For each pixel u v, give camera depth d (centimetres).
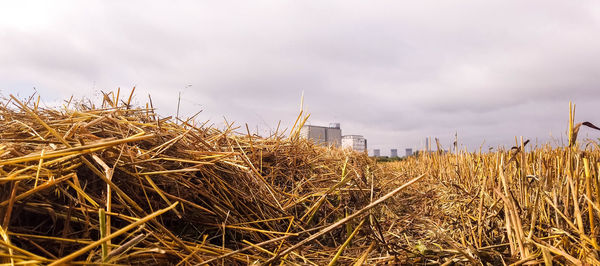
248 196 250
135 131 229
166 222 203
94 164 180
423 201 374
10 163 134
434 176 515
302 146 421
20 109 226
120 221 174
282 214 260
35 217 156
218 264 171
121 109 262
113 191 180
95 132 210
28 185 153
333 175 383
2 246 113
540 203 218
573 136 188
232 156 282
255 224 235
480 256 191
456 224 260
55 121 211
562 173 237
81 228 161
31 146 177
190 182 219
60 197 163
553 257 169
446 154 566
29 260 113
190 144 266
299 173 372
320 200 255
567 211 197
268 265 172
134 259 144
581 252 167
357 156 594
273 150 375
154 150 222
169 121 289
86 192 172
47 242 146
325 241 250
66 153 138
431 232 249
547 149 343
